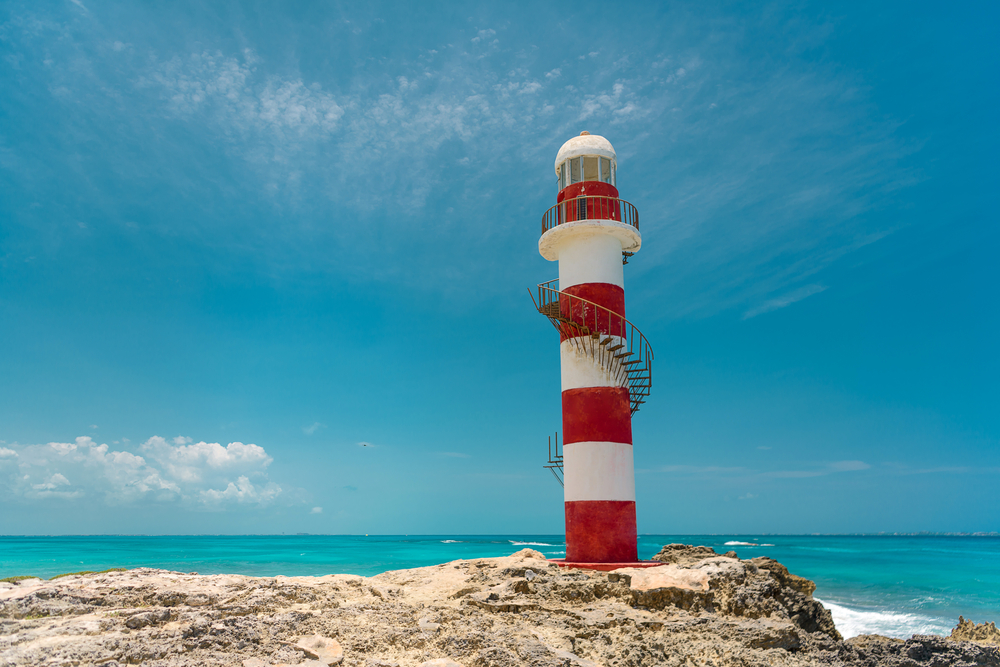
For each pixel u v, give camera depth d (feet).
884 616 101.76
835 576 165.07
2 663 26.73
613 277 65.57
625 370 64.39
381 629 35.96
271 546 333.62
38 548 302.86
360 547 311.68
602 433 61.57
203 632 31.73
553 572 53.21
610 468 60.95
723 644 40.81
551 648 36.11
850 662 42.16
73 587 41.24
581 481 61.31
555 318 65.92
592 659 37.29
